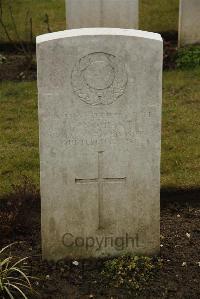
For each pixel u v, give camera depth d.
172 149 3.19
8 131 3.41
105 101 2.23
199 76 4.10
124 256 2.41
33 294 2.26
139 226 2.39
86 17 4.36
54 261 2.42
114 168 2.31
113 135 2.27
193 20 4.47
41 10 5.34
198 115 3.55
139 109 2.24
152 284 2.31
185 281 2.32
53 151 2.27
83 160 2.29
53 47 2.16
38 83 2.19
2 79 4.14
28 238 2.58
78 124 2.25
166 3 5.41
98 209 2.36
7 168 3.03
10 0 5.50
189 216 2.75
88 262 2.42
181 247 2.52
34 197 2.75
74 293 2.28
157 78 2.21
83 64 2.19
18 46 4.74
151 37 2.18
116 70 2.20
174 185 2.88
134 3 4.35
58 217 2.36
